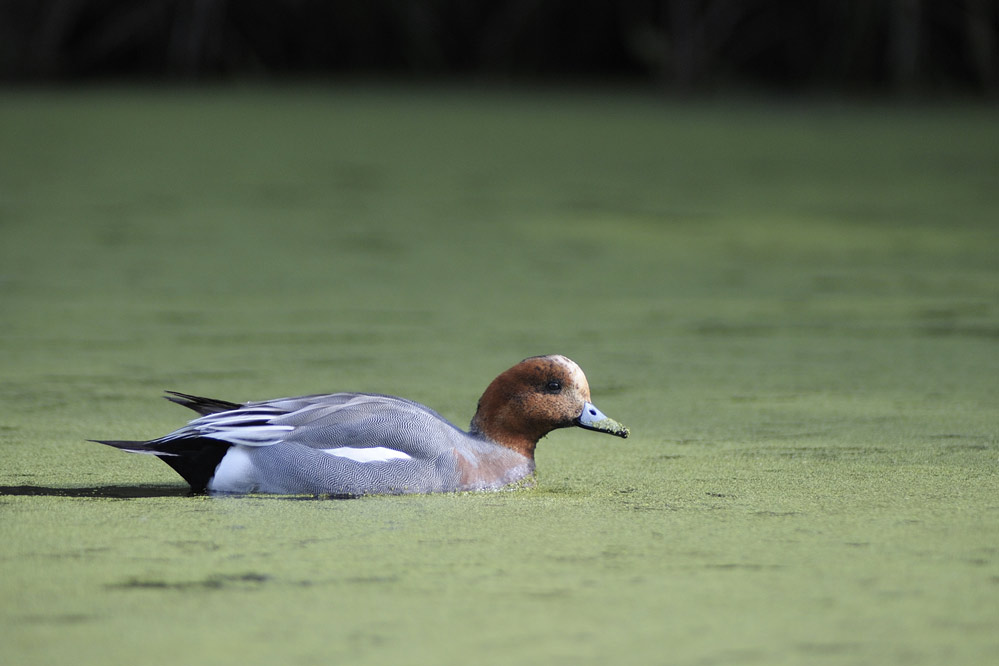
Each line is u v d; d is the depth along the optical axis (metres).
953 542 7.29
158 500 8.05
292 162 26.00
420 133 30.38
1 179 23.23
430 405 10.68
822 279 16.50
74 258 16.92
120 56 38.47
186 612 6.14
